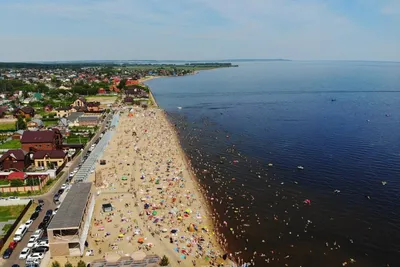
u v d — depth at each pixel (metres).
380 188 108.25
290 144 158.25
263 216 92.62
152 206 96.75
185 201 100.94
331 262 73.31
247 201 101.44
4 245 74.38
